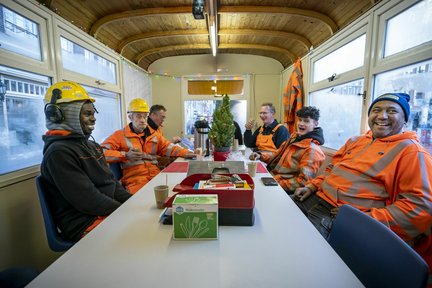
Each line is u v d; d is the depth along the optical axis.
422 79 1.64
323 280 0.58
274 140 2.71
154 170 2.14
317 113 1.93
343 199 1.36
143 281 0.58
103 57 2.97
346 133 2.62
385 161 1.23
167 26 3.25
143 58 4.39
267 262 0.65
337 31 2.66
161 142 2.36
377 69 2.04
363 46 2.29
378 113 1.32
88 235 0.80
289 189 1.78
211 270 0.62
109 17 2.67
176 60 4.82
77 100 1.31
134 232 0.82
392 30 1.90
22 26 1.70
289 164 1.93
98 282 0.58
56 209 1.23
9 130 1.59
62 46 2.19
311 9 2.66
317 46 3.15
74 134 1.31
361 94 2.26
